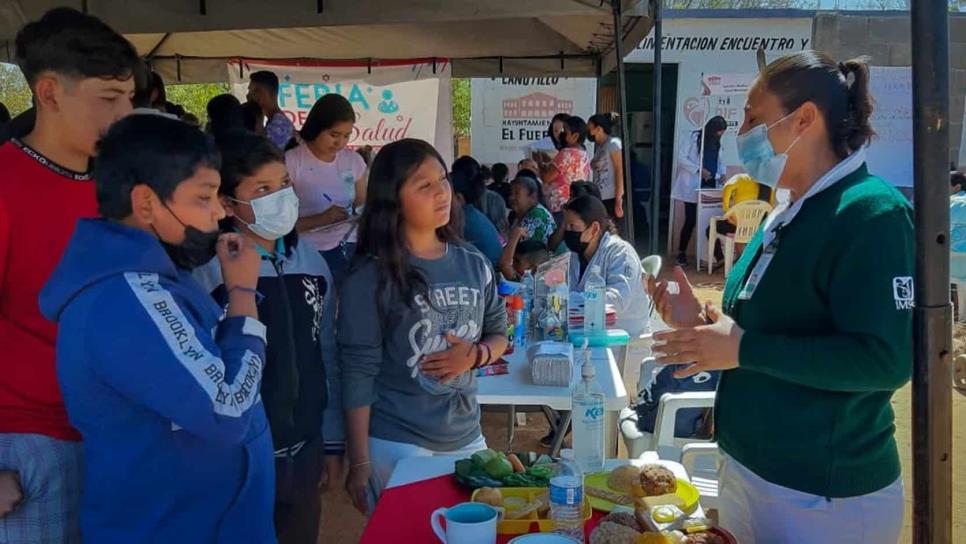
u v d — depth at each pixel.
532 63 7.66
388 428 2.31
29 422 1.82
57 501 1.87
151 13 4.47
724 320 1.70
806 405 1.68
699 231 10.24
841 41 10.16
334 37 7.42
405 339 2.26
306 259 2.28
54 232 1.81
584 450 2.16
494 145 10.60
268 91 5.75
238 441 1.53
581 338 3.35
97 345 1.42
